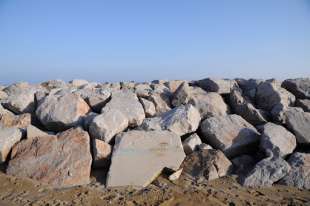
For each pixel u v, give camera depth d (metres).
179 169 3.21
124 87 5.43
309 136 3.60
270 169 3.15
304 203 2.78
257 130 3.77
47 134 3.55
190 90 4.48
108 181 3.03
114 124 3.54
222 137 3.56
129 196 2.83
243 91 4.79
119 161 3.17
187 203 2.73
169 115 3.77
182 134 3.65
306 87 4.54
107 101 4.17
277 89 4.33
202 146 3.53
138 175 3.09
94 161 3.28
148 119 3.80
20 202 2.71
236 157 3.53
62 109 3.86
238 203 2.75
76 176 3.09
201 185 3.05
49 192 2.89
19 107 4.18
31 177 3.11
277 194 2.94
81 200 2.76
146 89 4.86
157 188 2.98
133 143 3.33
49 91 4.69
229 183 3.12
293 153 3.39
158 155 3.27
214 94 4.30
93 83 5.71
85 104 4.05
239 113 4.11
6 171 3.19
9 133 3.44
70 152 3.26
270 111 4.16
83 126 3.75
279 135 3.51
